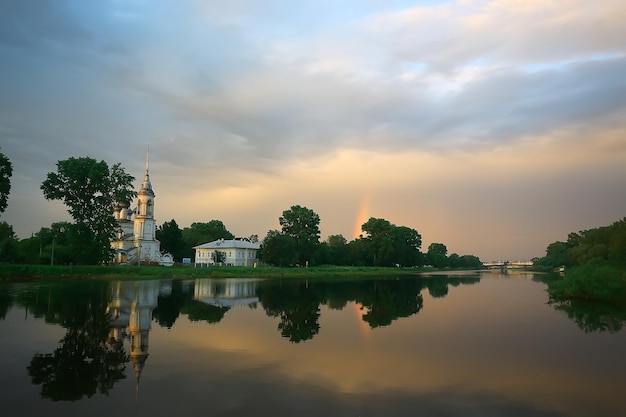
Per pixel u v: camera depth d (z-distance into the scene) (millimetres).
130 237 123812
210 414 10773
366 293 50812
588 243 95312
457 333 23344
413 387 13562
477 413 11438
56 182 72875
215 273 85312
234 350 18109
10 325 23109
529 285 69250
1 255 85562
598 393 13297
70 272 67188
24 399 11703
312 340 20766
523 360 17297
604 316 30484
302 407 11461
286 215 127062
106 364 15445
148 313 28766
